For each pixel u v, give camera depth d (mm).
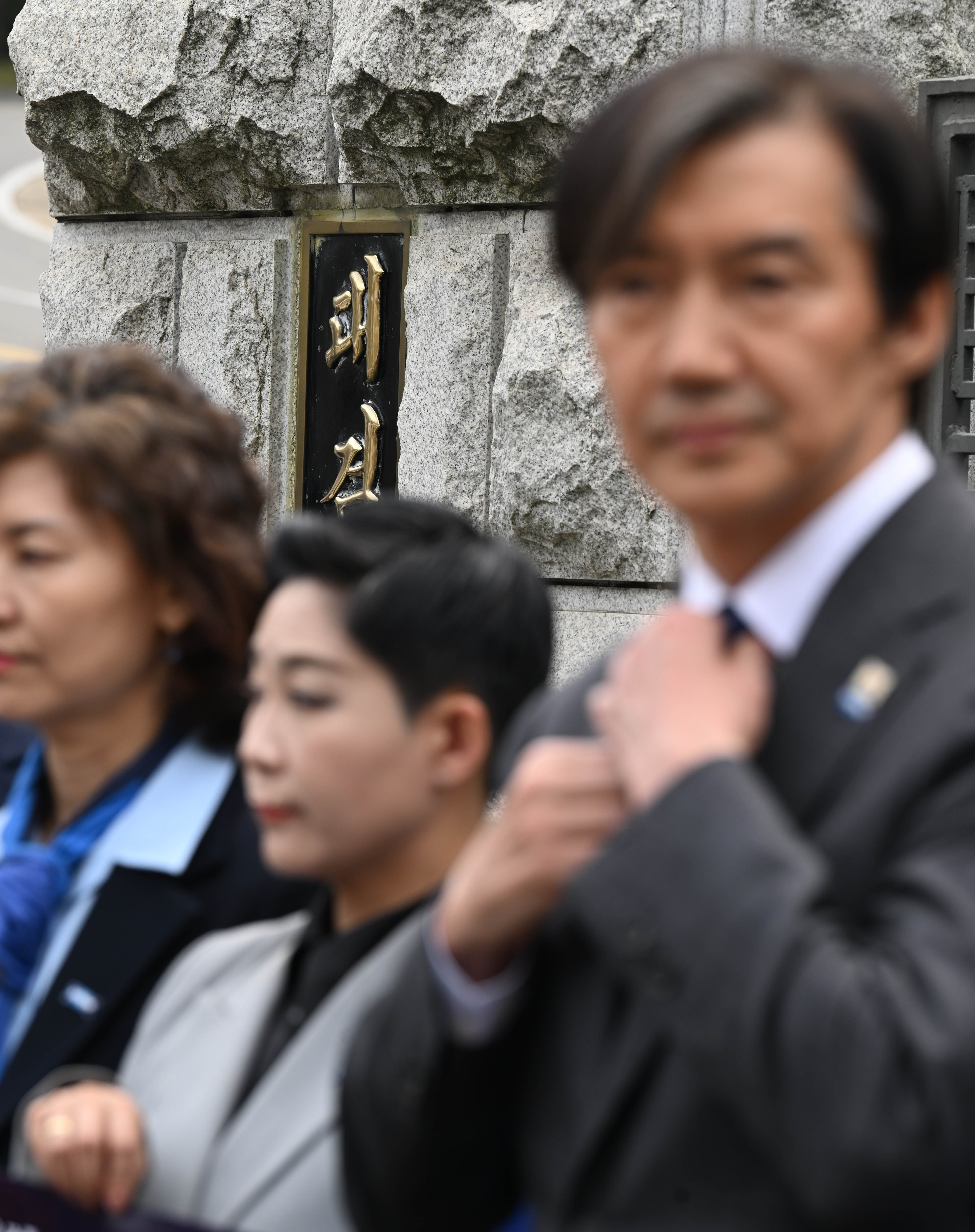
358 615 3764
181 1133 3938
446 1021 2893
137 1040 4250
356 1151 3039
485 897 2771
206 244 10961
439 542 3945
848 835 2516
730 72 2658
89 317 11375
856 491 2748
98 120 10992
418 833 3887
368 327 10156
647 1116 2676
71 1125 3881
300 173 10305
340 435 10367
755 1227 2539
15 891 4742
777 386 2592
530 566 4082
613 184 2658
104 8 10883
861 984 2346
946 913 2365
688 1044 2430
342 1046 3803
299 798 3812
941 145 7875
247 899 4691
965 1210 2447
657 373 2664
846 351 2623
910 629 2629
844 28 8211
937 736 2488
